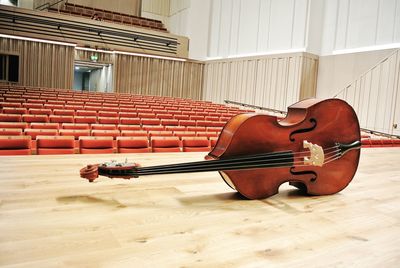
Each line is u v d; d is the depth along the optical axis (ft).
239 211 3.81
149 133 10.03
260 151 4.12
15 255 2.53
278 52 28.14
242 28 31.63
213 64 34.86
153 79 34.24
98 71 35.09
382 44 22.30
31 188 4.17
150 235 3.04
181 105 24.35
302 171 4.44
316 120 4.44
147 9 41.24
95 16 32.91
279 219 3.65
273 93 28.35
